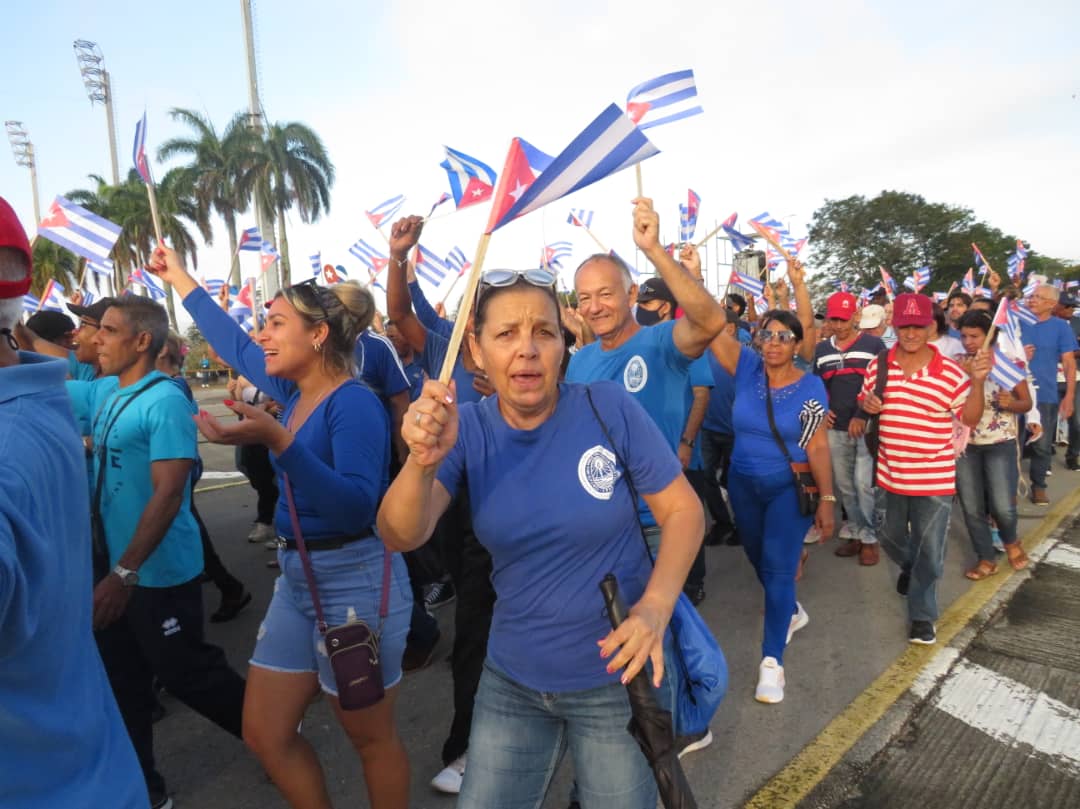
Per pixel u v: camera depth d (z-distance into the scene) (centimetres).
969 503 475
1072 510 623
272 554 585
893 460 384
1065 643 377
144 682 266
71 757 112
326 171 3366
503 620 171
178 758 305
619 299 271
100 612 235
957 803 256
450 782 273
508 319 153
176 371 427
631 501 164
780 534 340
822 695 334
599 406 165
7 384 106
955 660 361
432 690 357
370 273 656
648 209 223
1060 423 913
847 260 5453
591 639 163
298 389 252
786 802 259
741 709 324
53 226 343
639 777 163
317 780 210
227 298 538
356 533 205
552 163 129
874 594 459
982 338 474
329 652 195
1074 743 289
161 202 3158
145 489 260
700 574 452
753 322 805
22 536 96
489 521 163
